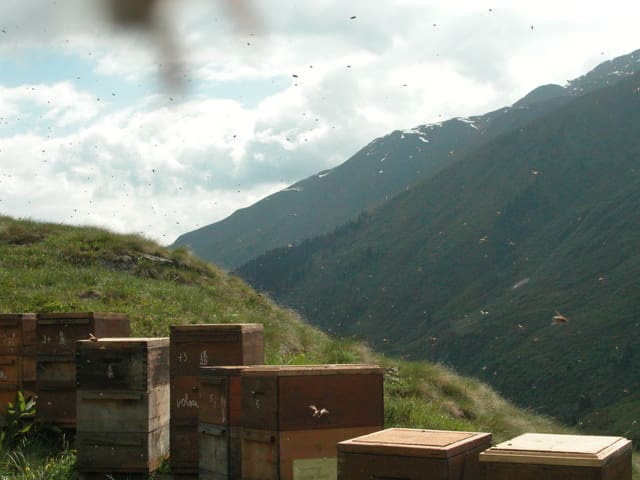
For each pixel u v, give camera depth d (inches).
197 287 894.4
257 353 367.6
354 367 276.5
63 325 405.4
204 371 315.6
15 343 424.8
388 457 189.3
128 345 350.9
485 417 668.1
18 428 407.2
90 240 956.6
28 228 976.9
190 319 745.6
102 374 352.2
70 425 402.9
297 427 264.2
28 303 707.4
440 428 553.0
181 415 346.6
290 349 744.3
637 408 5890.8
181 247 1013.8
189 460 344.2
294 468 262.5
